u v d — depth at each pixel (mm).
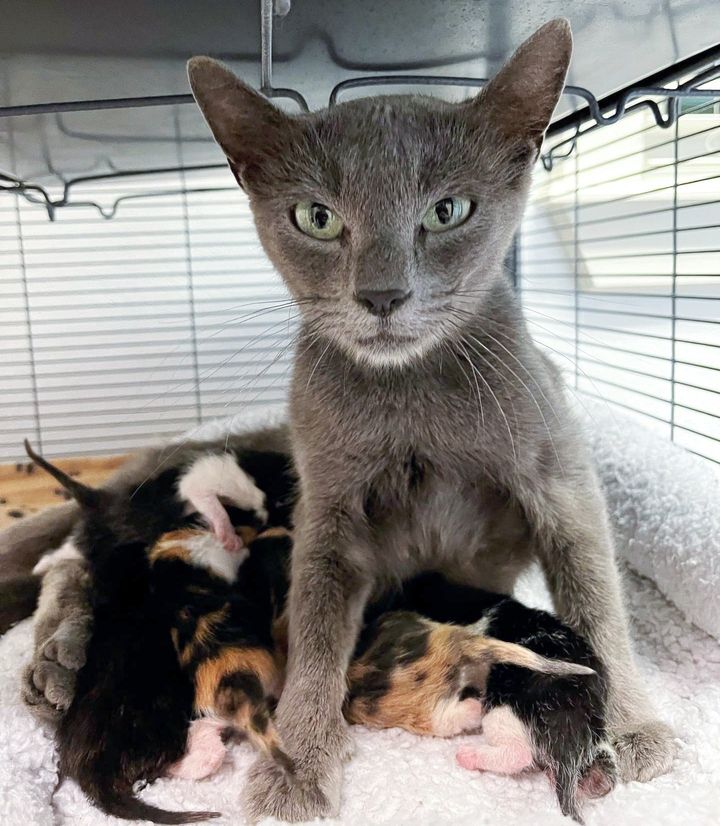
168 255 564
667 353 387
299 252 225
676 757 207
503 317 242
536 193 475
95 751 212
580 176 443
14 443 577
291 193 222
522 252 493
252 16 198
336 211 214
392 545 260
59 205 436
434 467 244
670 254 353
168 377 578
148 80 254
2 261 547
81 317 565
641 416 419
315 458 245
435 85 283
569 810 186
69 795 216
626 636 237
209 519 292
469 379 232
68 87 257
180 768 216
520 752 203
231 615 242
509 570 272
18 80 247
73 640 242
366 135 211
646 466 324
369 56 246
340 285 216
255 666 225
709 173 331
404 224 206
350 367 236
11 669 264
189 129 323
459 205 216
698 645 260
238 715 214
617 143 408
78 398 577
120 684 223
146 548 279
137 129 316
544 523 243
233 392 546
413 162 208
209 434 401
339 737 220
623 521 305
